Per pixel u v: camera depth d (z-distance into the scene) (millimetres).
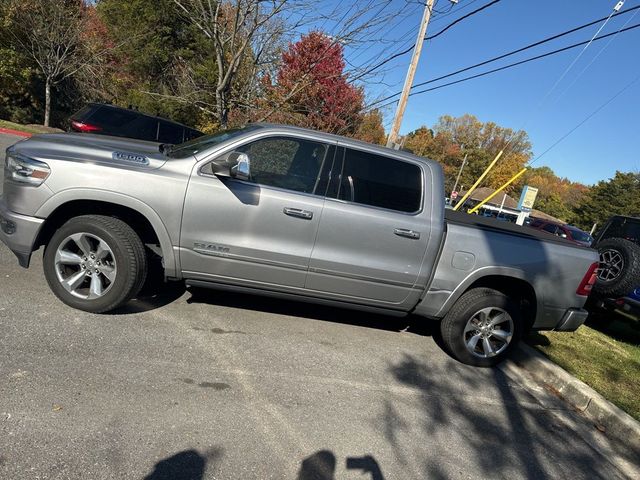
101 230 3723
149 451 2525
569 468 3305
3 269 4434
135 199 3727
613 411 4020
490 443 3367
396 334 5008
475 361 4570
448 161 79250
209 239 3889
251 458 2646
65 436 2498
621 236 7598
